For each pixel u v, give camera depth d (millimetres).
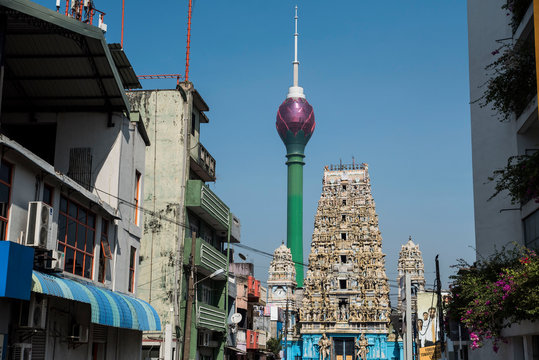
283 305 140250
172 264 42875
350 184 133875
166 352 34031
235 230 56562
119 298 28484
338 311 126125
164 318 41875
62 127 32219
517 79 26656
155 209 44094
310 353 125188
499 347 30000
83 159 31875
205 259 45312
